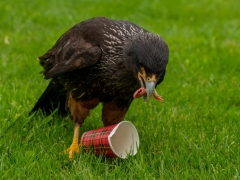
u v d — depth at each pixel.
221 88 14.26
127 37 9.52
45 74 11.21
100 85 9.84
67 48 10.23
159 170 9.12
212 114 12.30
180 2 28.88
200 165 9.23
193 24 23.81
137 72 8.98
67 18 22.69
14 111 11.40
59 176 8.70
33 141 10.24
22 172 8.80
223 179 8.95
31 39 18.69
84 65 9.57
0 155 9.48
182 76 15.40
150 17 25.22
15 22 20.88
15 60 15.93
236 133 10.88
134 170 9.00
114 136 9.66
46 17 22.61
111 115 10.61
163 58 8.83
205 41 19.66
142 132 10.98
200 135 10.69
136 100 13.01
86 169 8.84
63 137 10.75
